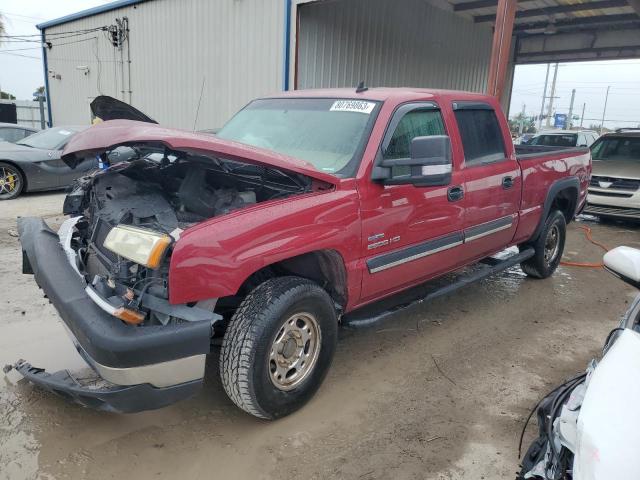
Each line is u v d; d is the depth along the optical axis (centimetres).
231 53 1230
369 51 1278
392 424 323
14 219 822
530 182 519
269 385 297
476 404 350
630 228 995
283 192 328
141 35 1506
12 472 268
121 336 243
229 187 349
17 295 498
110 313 248
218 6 1241
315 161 358
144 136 265
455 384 375
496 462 292
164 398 261
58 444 291
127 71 1599
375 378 379
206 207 314
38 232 354
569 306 550
